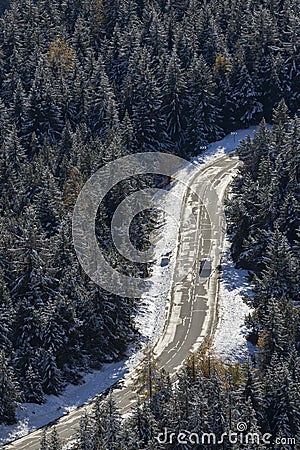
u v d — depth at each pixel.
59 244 97.88
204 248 115.00
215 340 94.56
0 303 90.62
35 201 112.25
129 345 96.19
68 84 150.50
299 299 96.56
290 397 78.12
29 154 138.88
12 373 83.06
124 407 84.06
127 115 133.50
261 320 92.06
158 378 78.81
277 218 108.75
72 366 91.50
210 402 74.62
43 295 93.31
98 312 93.69
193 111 145.75
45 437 72.06
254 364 89.00
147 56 148.38
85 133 136.88
